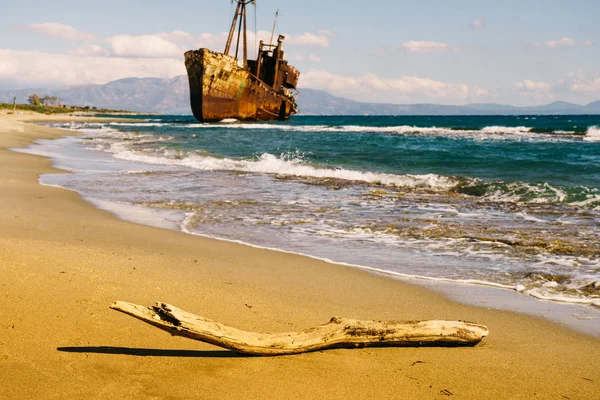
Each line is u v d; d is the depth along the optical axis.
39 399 3.16
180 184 14.58
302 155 23.11
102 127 54.03
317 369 3.75
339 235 8.66
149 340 4.09
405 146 27.95
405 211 10.87
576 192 12.62
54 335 4.02
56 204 10.89
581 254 7.37
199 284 5.66
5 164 17.66
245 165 19.28
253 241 8.22
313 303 5.30
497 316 5.10
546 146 27.73
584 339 4.52
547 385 3.66
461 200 12.33
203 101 56.31
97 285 5.20
